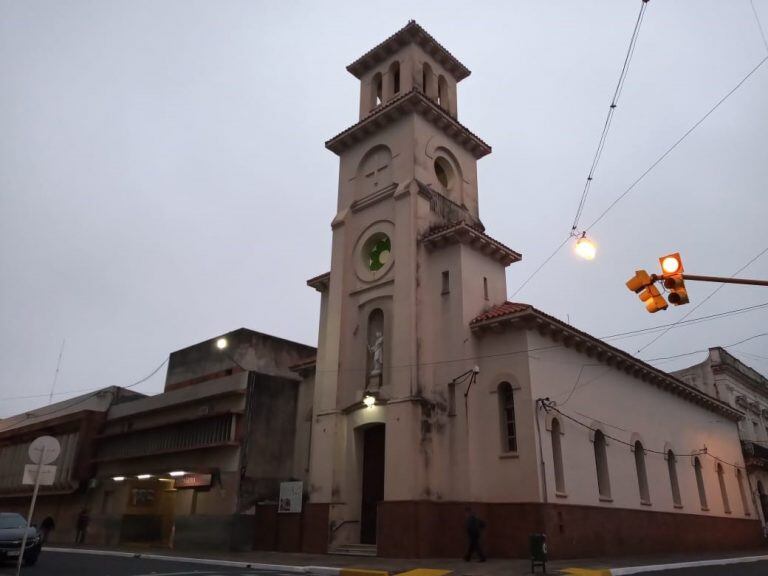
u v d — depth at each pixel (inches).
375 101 1163.3
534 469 761.6
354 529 833.5
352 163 1082.1
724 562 813.2
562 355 892.0
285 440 1094.4
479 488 795.4
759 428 1630.2
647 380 1117.1
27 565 679.1
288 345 1320.1
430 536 749.9
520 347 828.6
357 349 933.2
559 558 739.4
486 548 767.1
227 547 956.6
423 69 1131.9
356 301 965.2
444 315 885.2
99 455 1373.0
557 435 825.5
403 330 856.9
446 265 907.4
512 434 817.5
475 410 836.6
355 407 874.8
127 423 1341.0
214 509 1023.6
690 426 1239.5
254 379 1082.1
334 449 875.4
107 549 1030.4
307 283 1112.2
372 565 667.4
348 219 1030.4
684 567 721.0
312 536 852.6
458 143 1099.9
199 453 1095.0
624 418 1005.8
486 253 951.6
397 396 823.7
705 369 1551.4
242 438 1030.4
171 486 1243.2
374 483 856.9
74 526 1347.2
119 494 1272.1
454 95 1184.8
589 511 826.8
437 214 974.4
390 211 972.6
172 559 806.5
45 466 530.6
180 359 1373.0
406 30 1099.9
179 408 1203.2
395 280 900.0
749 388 1652.3
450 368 855.1
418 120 1010.1
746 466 1444.4
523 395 802.2
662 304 486.9
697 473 1216.2
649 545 942.4
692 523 1103.0
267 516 948.6
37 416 1690.5
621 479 938.7
